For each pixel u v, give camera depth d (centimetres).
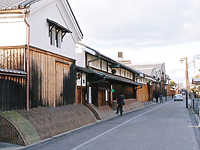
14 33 1039
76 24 1487
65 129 1126
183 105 3497
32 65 1060
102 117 1655
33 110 1035
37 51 1105
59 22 1341
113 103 2300
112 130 1213
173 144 865
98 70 2055
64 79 1380
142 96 3841
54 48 1269
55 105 1258
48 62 1204
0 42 1045
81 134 1101
